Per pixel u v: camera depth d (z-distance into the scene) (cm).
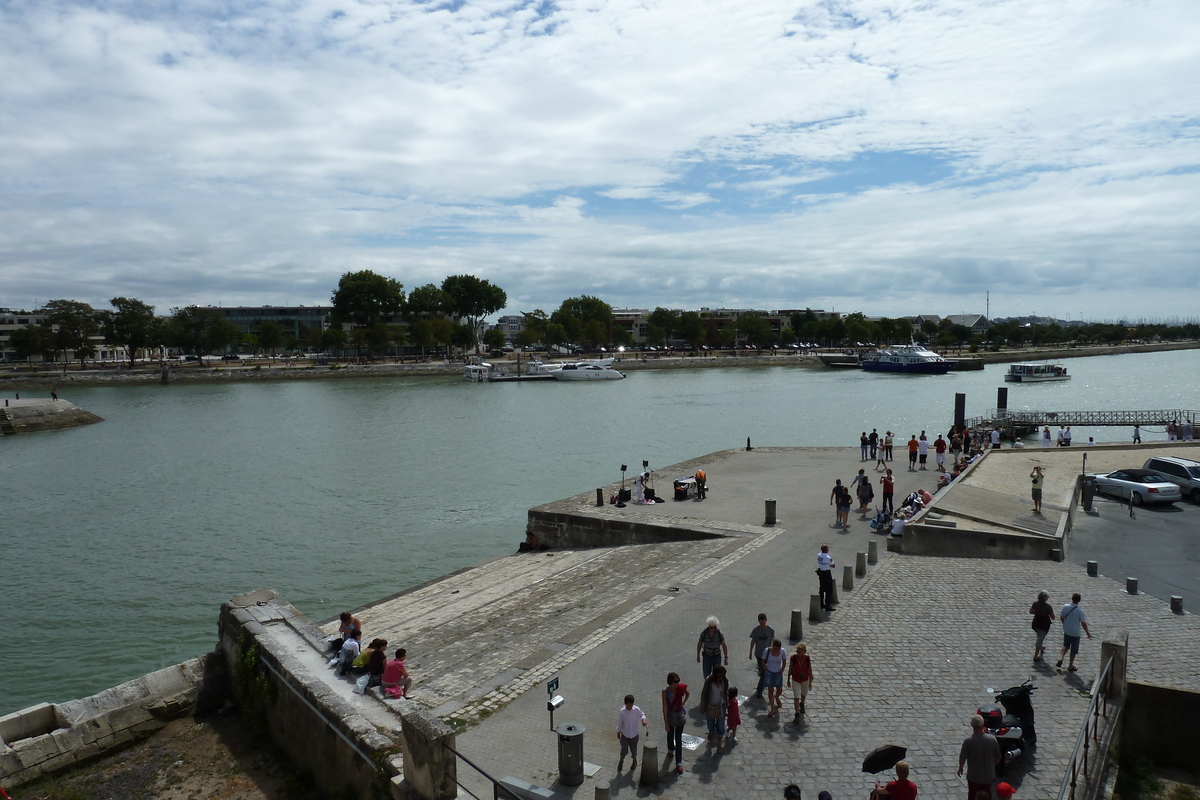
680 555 2714
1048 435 5025
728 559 2566
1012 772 1272
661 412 9725
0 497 5275
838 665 1720
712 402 10862
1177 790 1377
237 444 7438
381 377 16525
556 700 1427
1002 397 7006
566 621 2103
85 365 16875
